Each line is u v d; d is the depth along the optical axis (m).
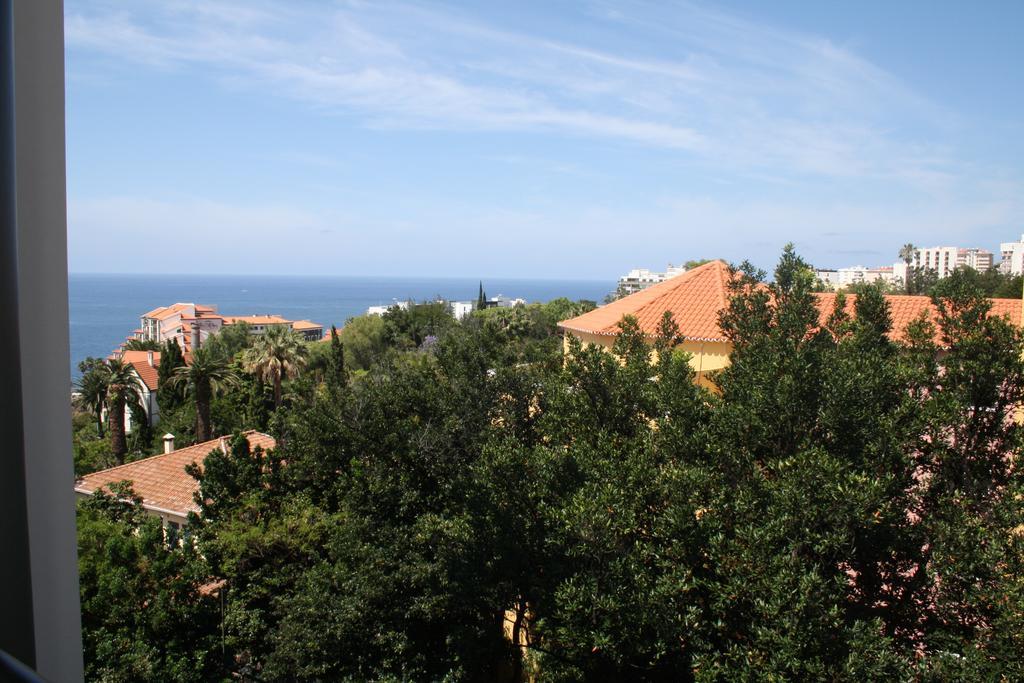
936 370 9.59
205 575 12.55
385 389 14.47
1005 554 7.37
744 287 12.36
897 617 8.41
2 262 1.92
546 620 9.76
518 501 9.98
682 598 8.31
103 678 10.17
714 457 8.99
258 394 42.41
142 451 37.75
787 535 7.74
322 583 11.77
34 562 2.01
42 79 2.00
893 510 8.27
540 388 13.48
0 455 1.95
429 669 11.77
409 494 12.94
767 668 7.11
